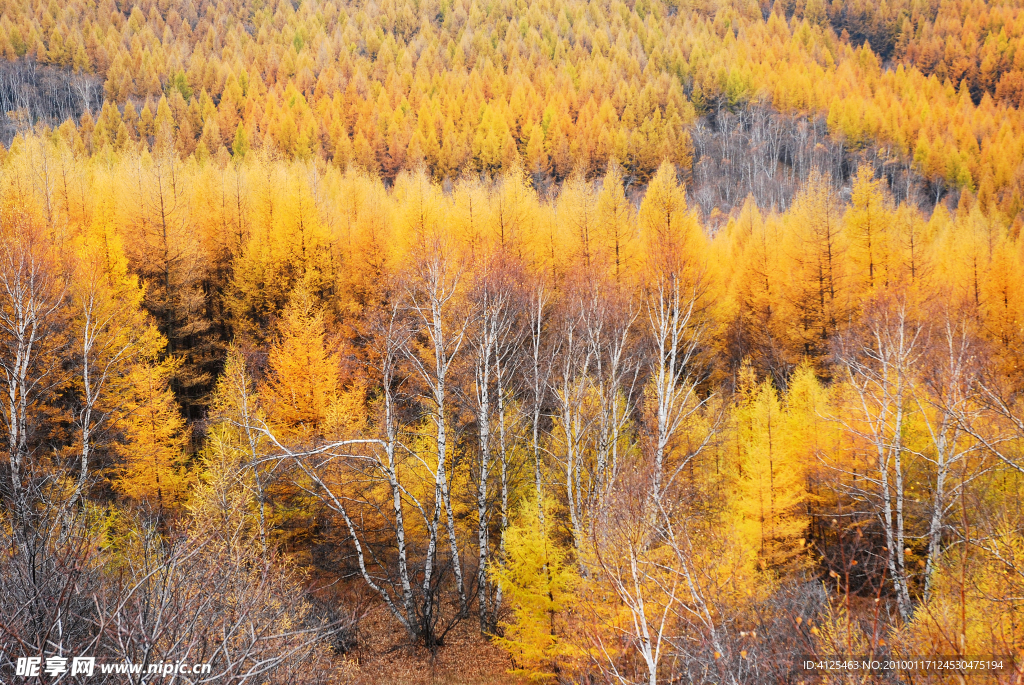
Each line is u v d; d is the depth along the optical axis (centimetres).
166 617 670
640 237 2995
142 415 1981
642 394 2177
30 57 11381
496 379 1962
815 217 2916
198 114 9162
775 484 1761
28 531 775
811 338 2802
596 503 1534
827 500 2038
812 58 14450
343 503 2028
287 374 2066
